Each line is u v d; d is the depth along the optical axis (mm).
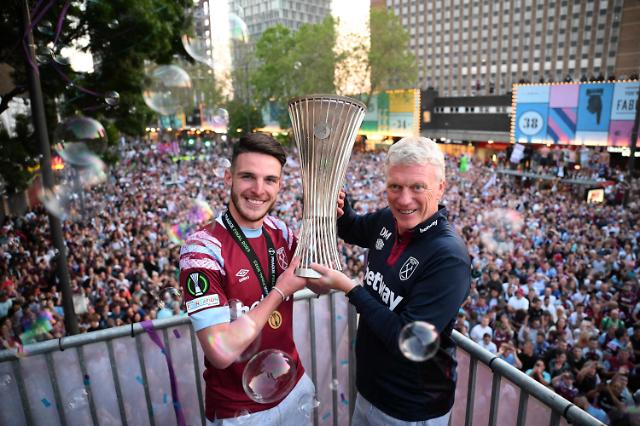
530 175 21703
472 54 64562
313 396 1693
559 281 7383
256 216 1403
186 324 1865
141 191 16594
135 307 5812
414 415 1381
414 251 1351
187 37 4160
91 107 7742
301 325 2045
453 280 1257
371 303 1312
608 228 11102
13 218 11406
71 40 6777
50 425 1737
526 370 5445
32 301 5605
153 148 27094
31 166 6762
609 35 52469
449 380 1421
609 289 7172
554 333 5602
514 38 60125
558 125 25297
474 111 32969
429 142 1346
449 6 65312
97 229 9891
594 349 5305
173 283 6406
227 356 1231
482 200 15641
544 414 1378
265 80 35781
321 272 1321
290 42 38656
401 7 71062
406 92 35125
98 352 1763
